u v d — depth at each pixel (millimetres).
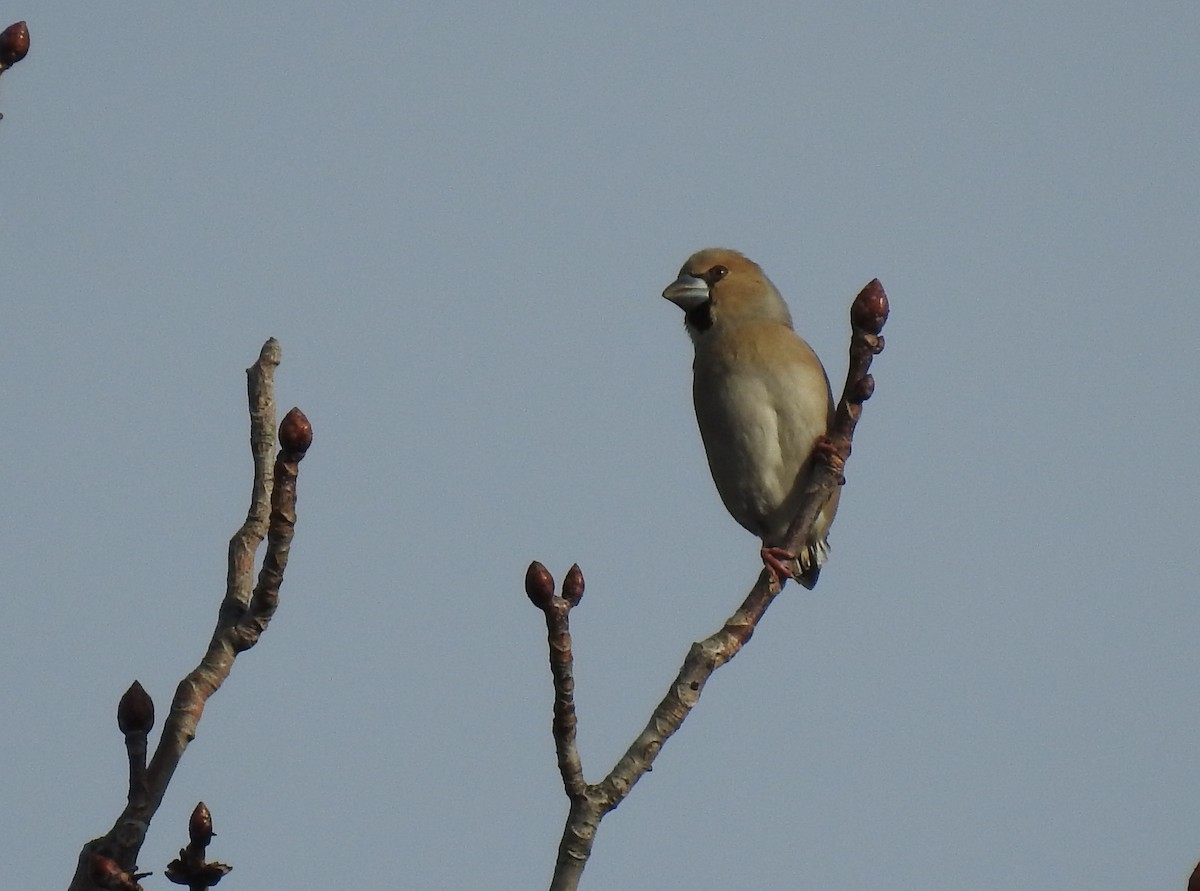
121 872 6641
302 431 7422
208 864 6930
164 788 7008
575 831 7477
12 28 7375
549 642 7637
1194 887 6133
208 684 7238
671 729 7859
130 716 6965
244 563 7602
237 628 7379
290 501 7406
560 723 7590
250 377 7930
